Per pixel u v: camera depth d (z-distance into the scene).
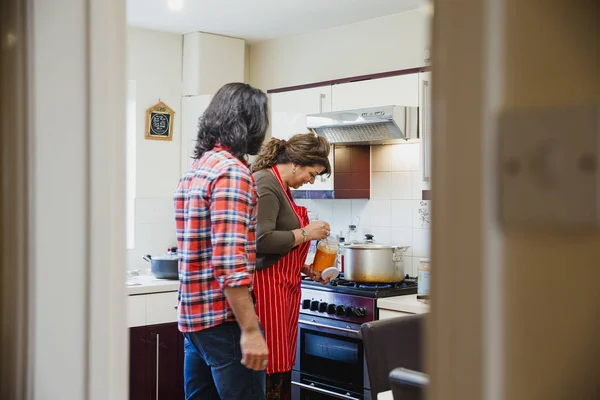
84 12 1.16
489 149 0.39
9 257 1.23
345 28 4.70
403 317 2.10
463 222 0.41
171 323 4.21
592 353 0.42
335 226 4.77
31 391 1.19
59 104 1.18
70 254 1.17
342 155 4.41
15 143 1.22
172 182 5.04
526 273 0.39
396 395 1.49
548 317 0.40
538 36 0.40
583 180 0.35
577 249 0.41
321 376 3.86
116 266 1.18
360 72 4.61
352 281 3.88
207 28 4.86
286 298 2.77
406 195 4.33
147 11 4.43
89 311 1.15
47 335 1.18
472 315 0.41
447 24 0.42
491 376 0.40
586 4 0.42
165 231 5.00
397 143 4.38
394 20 4.41
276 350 2.71
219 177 2.04
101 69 1.16
